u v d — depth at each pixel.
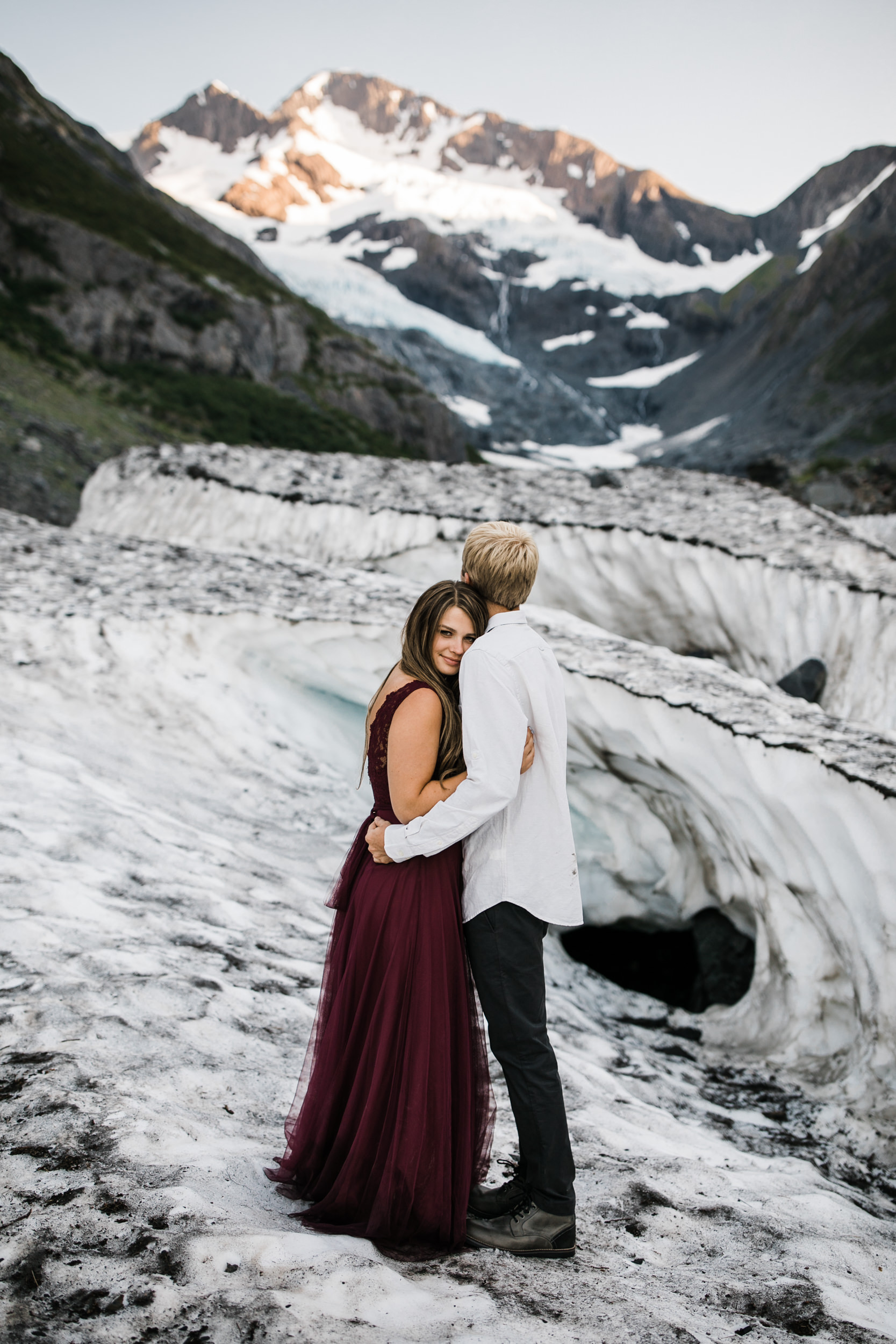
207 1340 1.75
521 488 13.09
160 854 5.25
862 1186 4.00
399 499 12.55
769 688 6.77
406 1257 2.30
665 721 6.04
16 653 7.46
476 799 2.24
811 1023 5.26
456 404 197.75
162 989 3.63
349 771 8.02
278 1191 2.49
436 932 2.44
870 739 5.55
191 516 13.27
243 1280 1.94
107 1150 2.39
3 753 5.89
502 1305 2.08
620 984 7.39
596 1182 3.10
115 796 5.91
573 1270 2.39
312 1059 2.85
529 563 2.51
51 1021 3.16
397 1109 2.37
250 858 5.87
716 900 6.70
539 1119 2.41
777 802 5.29
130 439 33.75
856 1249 2.91
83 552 10.11
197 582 9.20
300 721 8.13
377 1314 1.91
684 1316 2.19
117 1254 1.98
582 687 6.48
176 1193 2.21
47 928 3.91
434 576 11.80
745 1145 4.12
